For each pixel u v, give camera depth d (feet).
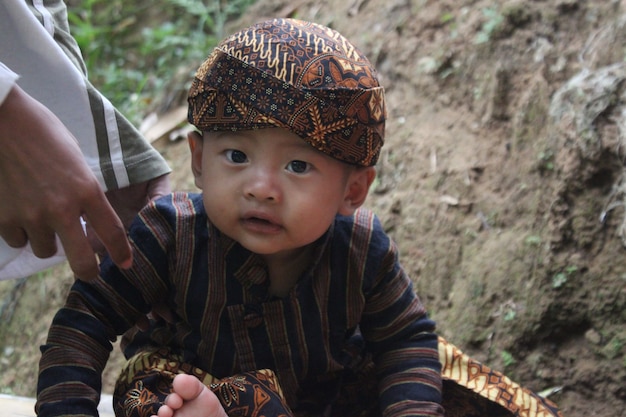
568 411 8.52
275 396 5.60
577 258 8.87
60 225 4.70
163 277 5.94
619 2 10.44
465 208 10.03
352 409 6.86
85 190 4.70
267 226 5.50
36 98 6.21
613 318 8.64
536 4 10.94
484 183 10.12
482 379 6.64
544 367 8.73
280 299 5.95
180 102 14.37
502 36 10.97
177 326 6.15
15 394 11.78
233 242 5.81
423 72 11.59
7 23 5.90
